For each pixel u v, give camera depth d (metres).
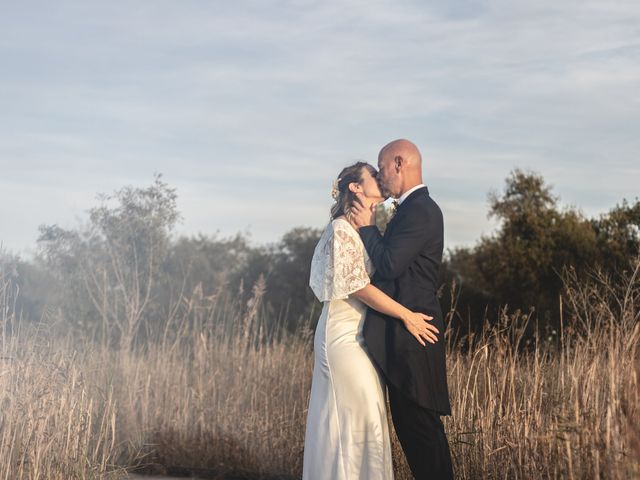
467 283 16.64
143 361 7.19
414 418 4.40
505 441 4.51
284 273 20.23
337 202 4.66
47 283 7.46
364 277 4.39
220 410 6.66
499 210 17.67
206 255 18.47
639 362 3.85
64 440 5.01
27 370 4.96
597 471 3.61
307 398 6.48
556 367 4.97
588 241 15.63
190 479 6.09
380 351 4.38
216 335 7.56
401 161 4.55
